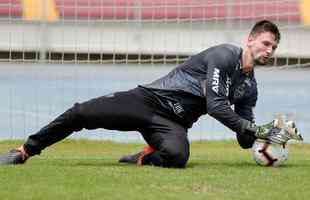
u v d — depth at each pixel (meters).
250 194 17.73
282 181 19.44
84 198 16.91
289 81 49.41
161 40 55.41
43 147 22.08
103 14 55.66
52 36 53.31
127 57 50.53
